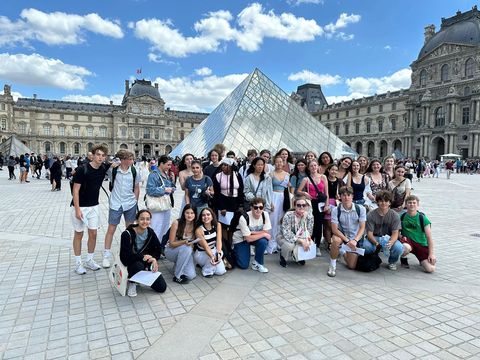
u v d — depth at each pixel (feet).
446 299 20.66
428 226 25.93
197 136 126.31
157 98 438.81
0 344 15.39
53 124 402.31
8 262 27.12
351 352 14.85
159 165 27.89
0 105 367.66
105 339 15.89
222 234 27.63
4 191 77.36
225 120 110.63
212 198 27.53
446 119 259.60
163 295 21.11
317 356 14.53
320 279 24.16
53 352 14.80
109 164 26.73
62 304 19.66
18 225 41.01
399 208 30.25
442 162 226.17
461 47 251.39
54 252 29.94
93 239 25.34
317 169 30.42
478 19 257.75
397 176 31.27
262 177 30.32
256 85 116.98
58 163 78.69
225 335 16.22
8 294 20.97
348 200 25.70
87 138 416.46
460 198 70.90
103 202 63.87
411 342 15.72
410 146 287.28
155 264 21.34
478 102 238.07
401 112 301.22
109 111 435.94
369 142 336.70
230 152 37.78
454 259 28.78
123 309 19.07
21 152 189.16
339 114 368.27
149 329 16.83
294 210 27.20
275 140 107.45
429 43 284.82
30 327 16.98
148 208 27.09
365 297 20.92
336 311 18.90
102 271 25.29
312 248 26.37
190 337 16.02
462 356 14.65
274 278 24.34
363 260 25.55
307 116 122.62
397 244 25.31
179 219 24.17
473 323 17.62
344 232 26.43
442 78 267.80
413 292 21.75
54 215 47.65
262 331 16.61
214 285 22.90
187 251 23.09
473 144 239.71
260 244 25.44
